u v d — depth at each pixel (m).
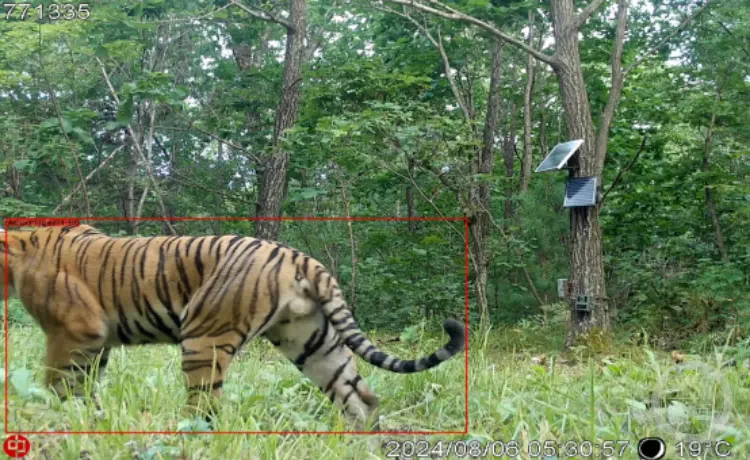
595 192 10.14
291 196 12.98
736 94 12.53
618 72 10.99
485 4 12.09
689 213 13.27
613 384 5.91
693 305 10.41
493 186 15.52
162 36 15.29
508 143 16.50
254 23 15.06
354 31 16.95
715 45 12.12
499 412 5.02
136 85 11.88
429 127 11.05
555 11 10.63
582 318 10.19
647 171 13.09
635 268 12.48
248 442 3.92
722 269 11.12
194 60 17.47
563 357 9.91
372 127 10.73
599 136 10.71
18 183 14.96
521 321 12.29
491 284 13.55
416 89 12.77
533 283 13.43
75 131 12.17
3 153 13.12
